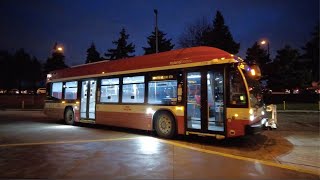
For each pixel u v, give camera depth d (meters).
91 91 16.41
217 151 9.95
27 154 9.25
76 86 17.47
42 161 8.34
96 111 15.79
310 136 13.42
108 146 10.56
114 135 13.33
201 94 11.27
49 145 10.77
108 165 7.89
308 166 8.02
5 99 48.38
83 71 17.06
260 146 10.97
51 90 19.62
